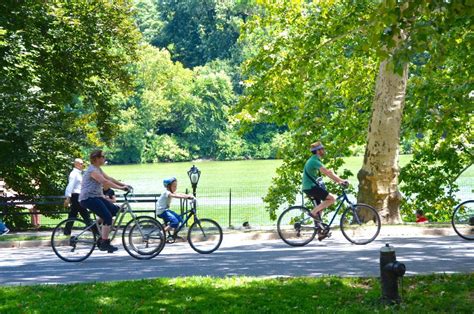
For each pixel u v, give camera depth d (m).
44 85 37.12
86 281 15.36
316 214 20.84
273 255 18.77
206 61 163.88
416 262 16.91
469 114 37.66
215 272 16.03
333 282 13.97
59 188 38.44
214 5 164.62
